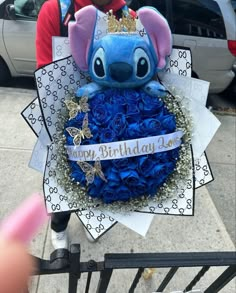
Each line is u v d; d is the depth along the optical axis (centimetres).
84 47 65
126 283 118
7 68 262
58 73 66
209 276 123
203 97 71
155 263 63
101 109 63
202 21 242
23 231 39
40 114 67
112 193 65
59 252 60
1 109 217
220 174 201
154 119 63
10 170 165
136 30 66
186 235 140
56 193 68
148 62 65
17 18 239
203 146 70
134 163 63
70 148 65
